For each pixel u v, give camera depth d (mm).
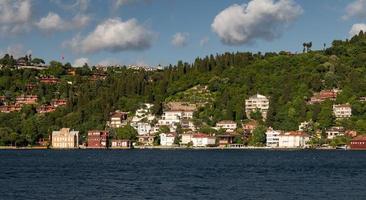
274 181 176500
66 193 144500
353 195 140375
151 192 146375
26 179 185375
